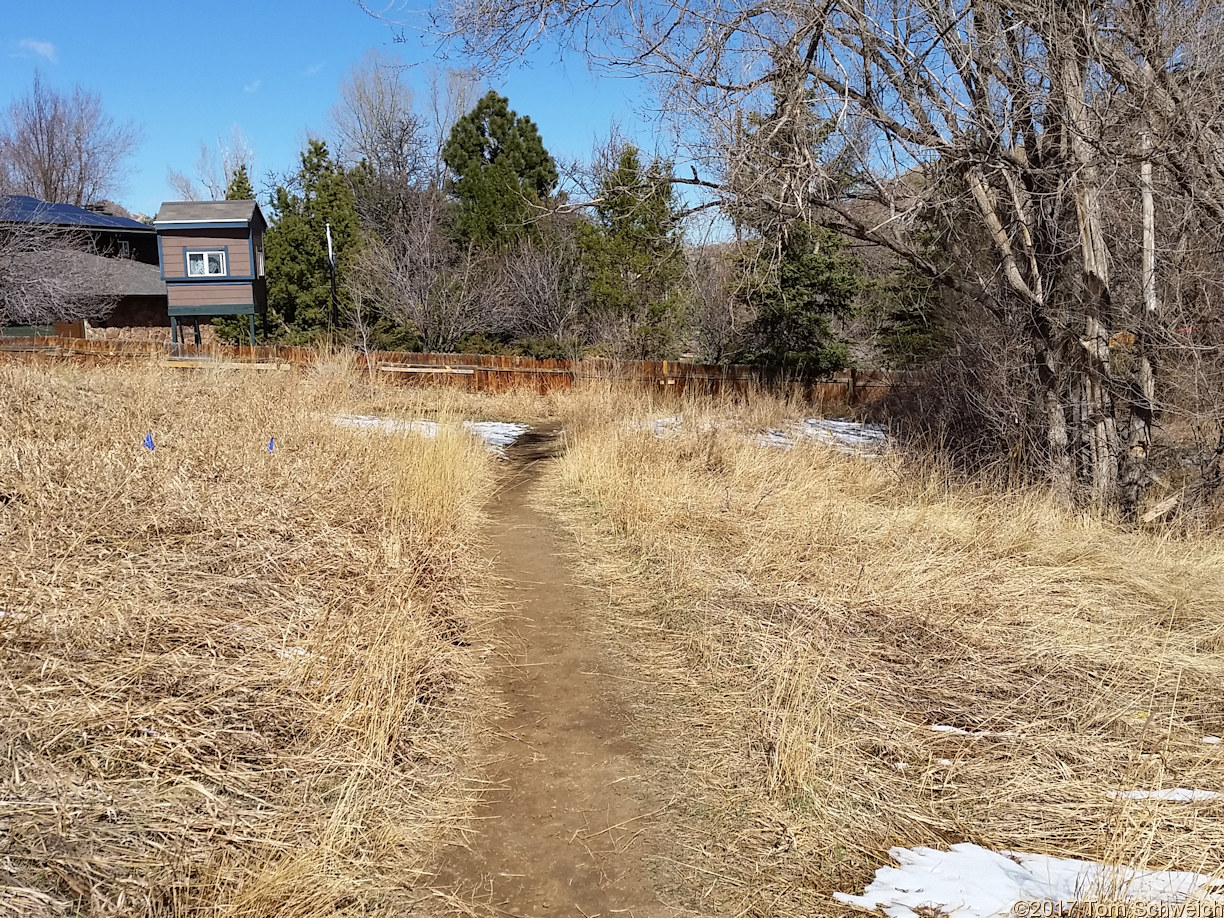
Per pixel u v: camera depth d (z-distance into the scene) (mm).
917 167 8469
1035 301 8523
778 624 5395
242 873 2840
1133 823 3379
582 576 6543
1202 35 7434
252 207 21312
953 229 8938
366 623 4617
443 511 7188
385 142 34219
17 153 49062
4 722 3232
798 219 8664
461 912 2889
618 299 19422
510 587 6262
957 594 5910
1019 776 3824
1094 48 7555
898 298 17141
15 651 3727
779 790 3676
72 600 4258
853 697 4496
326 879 2910
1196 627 5664
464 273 20438
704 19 8023
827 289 18359
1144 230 8172
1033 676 4863
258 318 22141
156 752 3285
